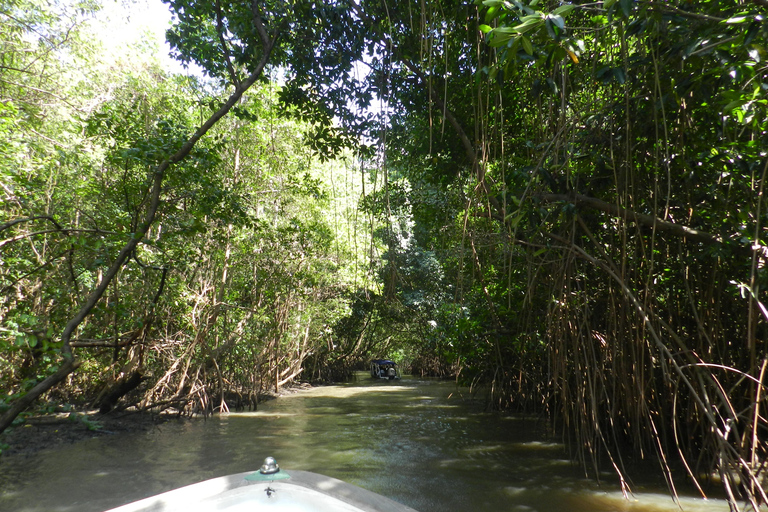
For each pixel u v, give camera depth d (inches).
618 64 243.6
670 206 280.2
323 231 788.6
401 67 398.6
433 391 959.0
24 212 449.7
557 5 242.7
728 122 243.8
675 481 315.0
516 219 257.0
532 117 353.7
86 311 288.8
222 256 671.8
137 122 426.9
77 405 614.2
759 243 222.1
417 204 474.6
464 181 418.0
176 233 405.1
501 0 163.8
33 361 346.0
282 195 740.0
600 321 356.8
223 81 586.9
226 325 677.9
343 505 108.3
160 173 348.2
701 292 295.1
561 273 302.8
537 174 275.4
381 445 445.4
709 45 180.2
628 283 292.8
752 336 213.0
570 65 310.3
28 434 465.4
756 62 171.2
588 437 323.9
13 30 506.6
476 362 652.1
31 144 480.7
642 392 294.4
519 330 477.4
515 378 614.5
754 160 216.1
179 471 354.0
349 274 904.9
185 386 666.2
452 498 291.0
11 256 432.1
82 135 515.2
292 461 385.1
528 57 177.5
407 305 1078.4
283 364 988.6
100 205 534.9
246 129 649.0
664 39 212.4
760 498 262.1
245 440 470.6
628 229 293.1
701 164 255.8
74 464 374.6
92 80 572.1
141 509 107.5
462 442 455.2
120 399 650.2
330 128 443.2
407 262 989.8
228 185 617.6
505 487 312.2
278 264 757.3
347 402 784.3
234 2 398.6
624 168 272.5
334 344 1269.7
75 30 542.6
